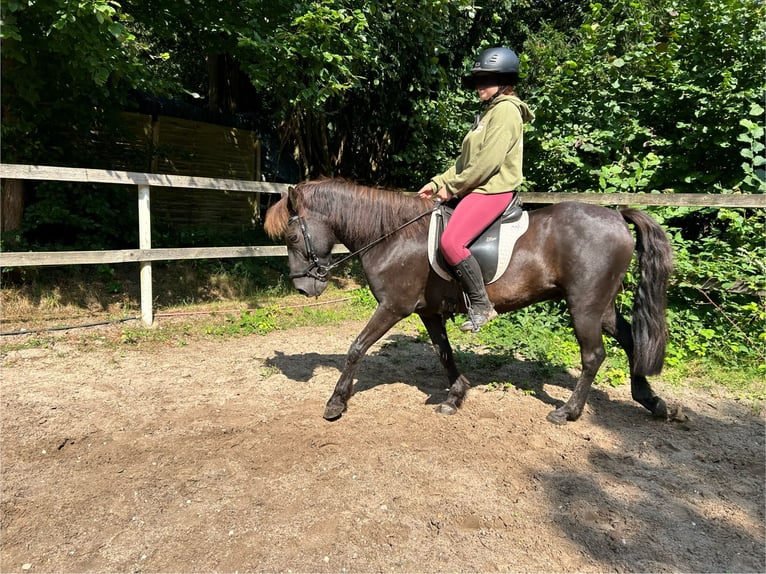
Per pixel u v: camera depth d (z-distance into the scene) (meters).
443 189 3.11
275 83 6.50
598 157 6.12
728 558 2.15
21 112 5.99
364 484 2.63
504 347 4.91
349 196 3.27
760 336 4.43
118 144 7.93
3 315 5.46
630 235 3.17
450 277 3.16
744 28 5.62
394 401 3.78
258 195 10.64
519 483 2.68
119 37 4.53
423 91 8.66
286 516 2.38
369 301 7.28
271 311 6.50
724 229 5.60
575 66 6.09
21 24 5.04
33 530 2.28
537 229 3.20
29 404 3.57
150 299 5.63
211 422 3.37
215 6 5.96
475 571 2.05
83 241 6.82
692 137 5.53
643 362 3.20
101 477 2.70
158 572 2.04
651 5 7.96
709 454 3.04
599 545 2.22
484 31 9.18
